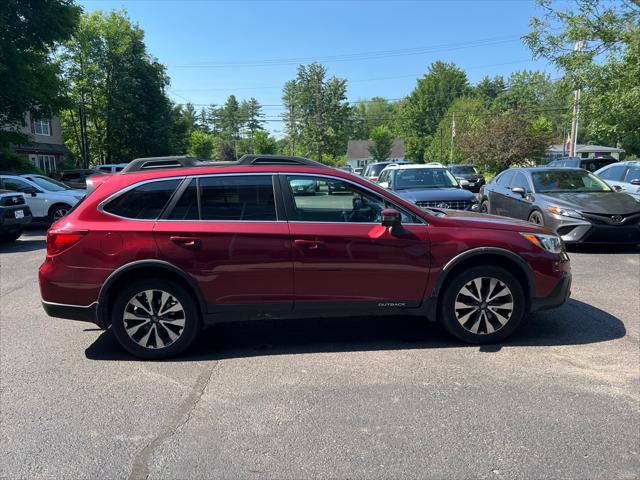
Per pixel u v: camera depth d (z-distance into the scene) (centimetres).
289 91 9200
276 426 321
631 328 484
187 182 433
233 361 429
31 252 1012
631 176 1173
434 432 309
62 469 281
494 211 1123
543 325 497
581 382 371
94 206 430
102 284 422
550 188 951
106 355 450
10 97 2105
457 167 2805
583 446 291
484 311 443
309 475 271
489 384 372
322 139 8694
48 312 433
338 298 434
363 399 354
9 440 311
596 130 1592
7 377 403
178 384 386
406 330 497
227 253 421
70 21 2239
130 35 4366
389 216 417
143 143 4616
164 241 420
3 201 1066
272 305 431
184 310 431
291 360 428
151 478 271
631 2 1393
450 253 432
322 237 424
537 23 1475
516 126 3334
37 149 3481
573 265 765
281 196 434
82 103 4191
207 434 313
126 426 325
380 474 271
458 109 7025
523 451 288
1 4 2027
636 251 870
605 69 1404
